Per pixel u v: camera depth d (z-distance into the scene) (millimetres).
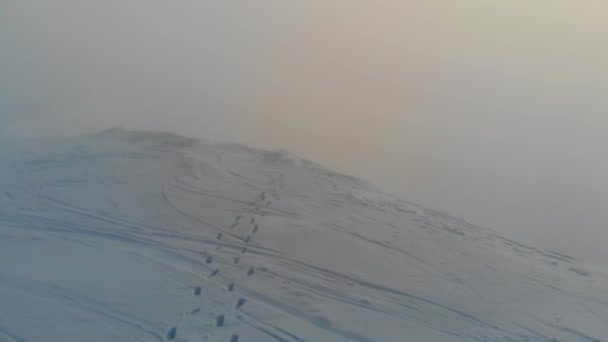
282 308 8234
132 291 8359
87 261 9180
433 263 10367
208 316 7859
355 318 8164
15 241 9695
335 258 10000
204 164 14117
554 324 8734
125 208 11250
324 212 12062
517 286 10000
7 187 11961
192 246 9938
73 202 11375
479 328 8336
